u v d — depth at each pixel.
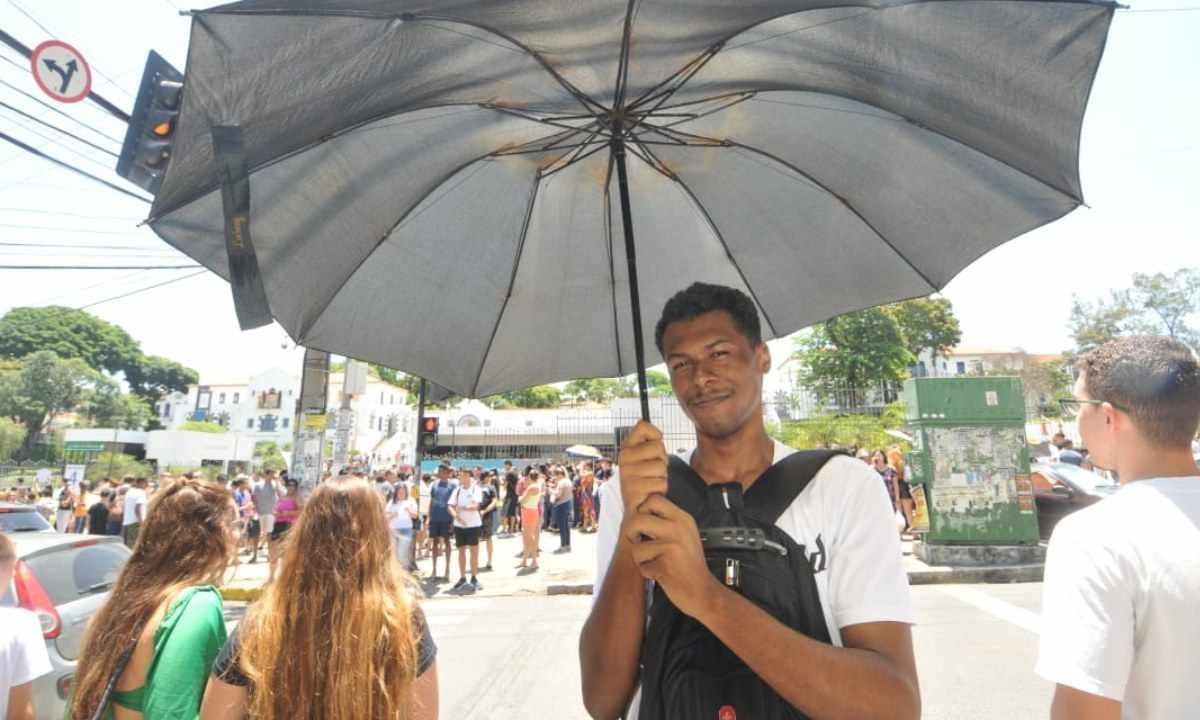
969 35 1.22
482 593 10.32
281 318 1.49
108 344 92.50
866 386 38.72
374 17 1.14
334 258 1.56
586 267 2.03
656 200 1.98
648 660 1.31
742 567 1.28
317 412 12.79
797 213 1.89
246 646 1.75
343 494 1.92
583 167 1.90
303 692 1.69
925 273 1.82
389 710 1.72
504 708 5.24
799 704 1.13
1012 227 1.62
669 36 1.29
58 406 73.06
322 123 1.28
